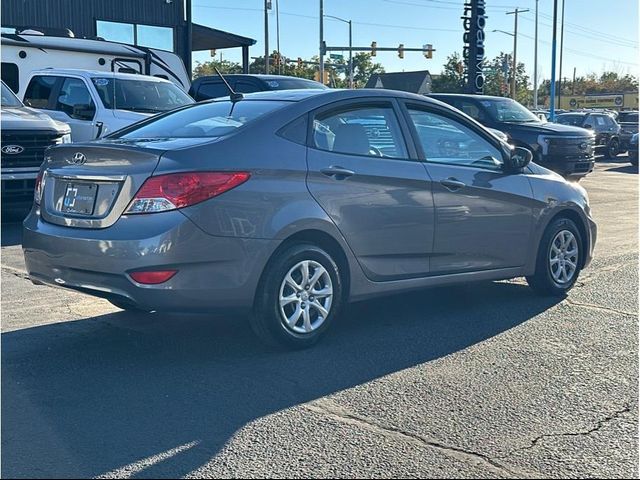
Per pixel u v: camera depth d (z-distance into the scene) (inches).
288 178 199.3
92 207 193.5
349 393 176.9
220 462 142.4
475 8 839.1
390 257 221.5
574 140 586.9
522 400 173.3
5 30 582.2
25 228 210.2
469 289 284.5
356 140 218.1
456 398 174.1
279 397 174.2
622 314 247.8
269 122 204.1
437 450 147.6
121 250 183.2
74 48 595.5
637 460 144.4
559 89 2416.3
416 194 224.2
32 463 141.9
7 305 254.4
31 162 410.0
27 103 520.7
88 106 487.8
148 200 185.0
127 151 189.8
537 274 265.4
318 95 217.2
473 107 605.9
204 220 185.0
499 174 250.2
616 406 170.2
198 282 185.6
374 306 258.5
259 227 192.9
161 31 1085.1
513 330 229.3
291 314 203.9
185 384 182.2
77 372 190.4
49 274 200.8
